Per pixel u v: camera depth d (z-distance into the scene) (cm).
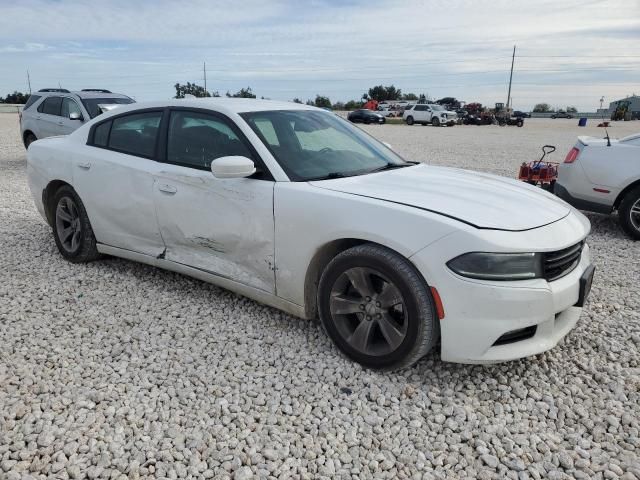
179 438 255
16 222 662
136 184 417
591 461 244
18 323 374
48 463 238
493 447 253
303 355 332
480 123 4203
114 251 460
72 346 343
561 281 297
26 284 446
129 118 447
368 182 343
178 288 437
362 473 236
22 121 1237
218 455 244
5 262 501
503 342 287
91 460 240
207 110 395
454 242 276
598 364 328
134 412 275
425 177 364
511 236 281
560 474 235
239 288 372
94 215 460
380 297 303
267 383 303
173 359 329
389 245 290
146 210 413
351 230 303
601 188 624
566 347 348
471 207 301
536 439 258
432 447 254
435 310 286
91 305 405
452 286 275
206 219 374
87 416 270
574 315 321
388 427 267
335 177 355
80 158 462
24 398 285
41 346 342
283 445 253
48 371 312
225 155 372
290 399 288
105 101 1148
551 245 287
